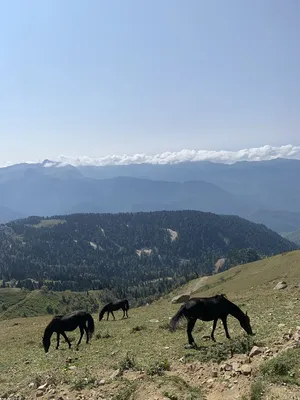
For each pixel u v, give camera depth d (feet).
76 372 51.16
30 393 46.47
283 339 47.62
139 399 36.99
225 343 50.60
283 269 272.31
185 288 482.28
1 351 85.56
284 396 32.01
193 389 38.37
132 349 60.29
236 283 306.55
